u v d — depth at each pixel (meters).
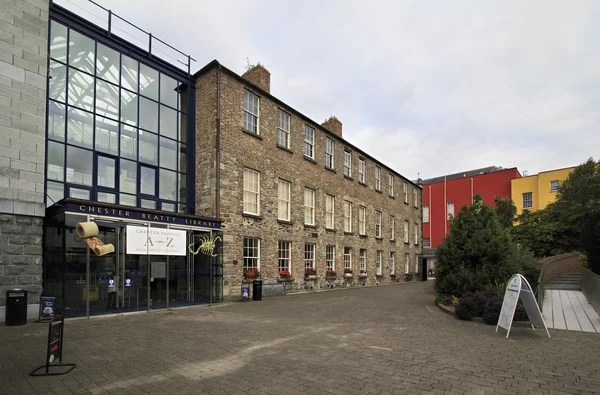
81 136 12.77
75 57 12.79
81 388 4.96
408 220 35.00
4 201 10.07
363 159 27.94
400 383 5.14
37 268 10.53
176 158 15.98
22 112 10.64
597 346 7.21
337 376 5.43
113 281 11.72
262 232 17.58
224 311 12.21
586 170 34.75
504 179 44.50
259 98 18.28
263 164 18.05
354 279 24.92
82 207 10.60
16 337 7.90
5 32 10.47
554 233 26.83
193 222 13.77
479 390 4.88
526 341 7.64
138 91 14.77
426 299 15.88
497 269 12.43
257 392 4.82
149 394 4.76
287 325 9.52
